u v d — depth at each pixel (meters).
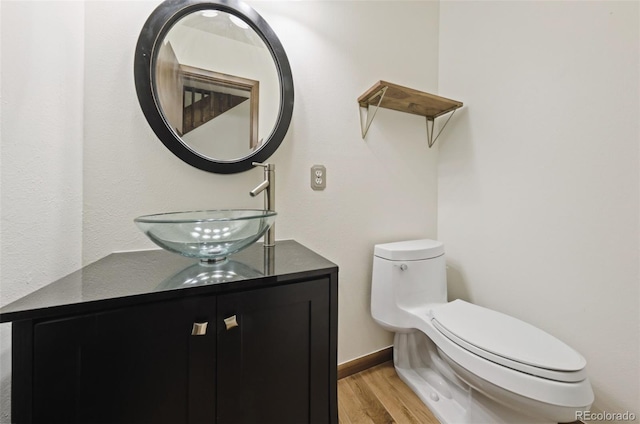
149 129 0.90
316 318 0.70
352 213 1.32
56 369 0.47
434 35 1.57
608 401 0.93
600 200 0.94
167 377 0.55
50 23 0.67
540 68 1.10
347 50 1.29
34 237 0.62
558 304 1.06
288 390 0.67
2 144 0.53
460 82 1.46
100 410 0.50
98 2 0.83
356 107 1.32
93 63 0.83
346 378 1.32
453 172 1.50
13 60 0.55
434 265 1.28
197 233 0.68
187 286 0.57
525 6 1.15
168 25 0.92
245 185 1.07
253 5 1.06
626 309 0.89
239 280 0.61
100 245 0.85
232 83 1.02
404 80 1.46
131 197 0.89
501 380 0.78
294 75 1.15
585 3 0.97
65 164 0.73
